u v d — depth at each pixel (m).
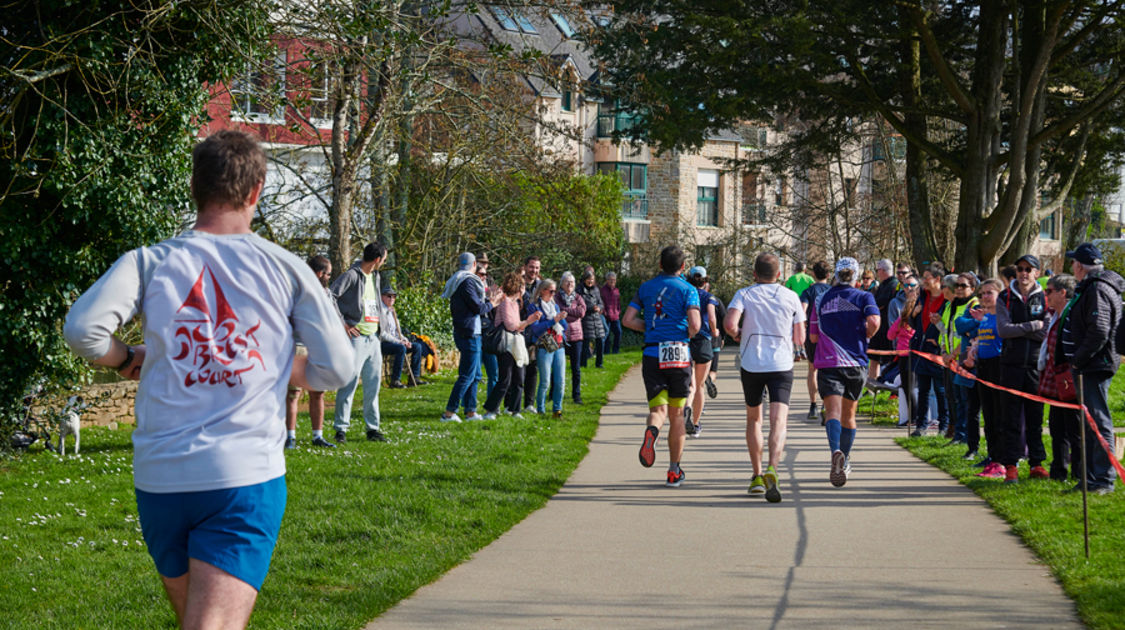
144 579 6.33
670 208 50.78
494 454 11.38
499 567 6.75
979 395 10.88
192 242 3.27
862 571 6.60
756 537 7.62
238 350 3.21
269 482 3.24
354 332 11.85
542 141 32.09
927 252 26.08
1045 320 9.45
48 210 11.16
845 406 9.80
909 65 22.33
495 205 28.70
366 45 14.86
